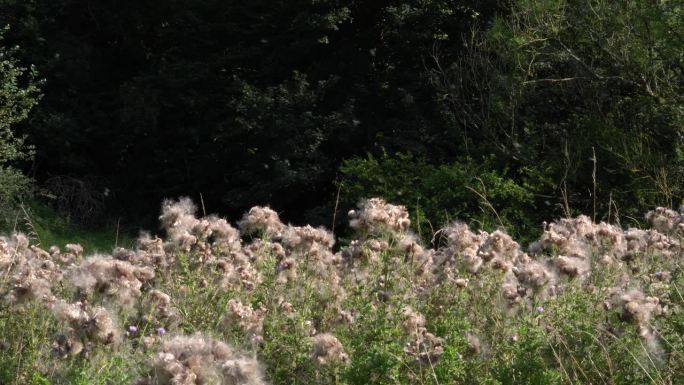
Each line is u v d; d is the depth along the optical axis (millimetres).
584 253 6152
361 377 4609
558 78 20172
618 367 5051
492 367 4922
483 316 5441
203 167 28344
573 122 19531
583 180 18344
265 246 6207
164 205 6238
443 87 22328
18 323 4816
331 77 25391
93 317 4324
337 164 26188
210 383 3447
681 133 17703
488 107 20203
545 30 18750
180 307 5387
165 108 29000
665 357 5258
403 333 5055
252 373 3537
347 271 5926
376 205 5883
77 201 28891
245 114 25391
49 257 6621
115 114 29453
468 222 16969
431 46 24984
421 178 18391
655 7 16453
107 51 31781
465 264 5684
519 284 5484
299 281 5816
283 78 27734
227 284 5695
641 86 17984
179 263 5738
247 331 5262
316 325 5617
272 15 27578
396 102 25047
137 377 4141
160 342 4754
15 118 25469
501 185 17234
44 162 30641
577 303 5348
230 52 28656
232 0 28719
